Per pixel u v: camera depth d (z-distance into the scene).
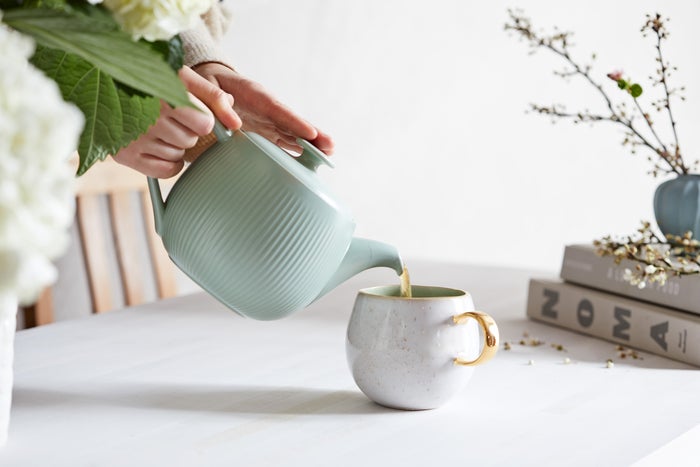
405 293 0.88
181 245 0.76
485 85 2.76
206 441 0.76
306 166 0.81
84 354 1.06
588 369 1.02
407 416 0.83
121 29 0.44
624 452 0.74
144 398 0.88
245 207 0.73
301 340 1.13
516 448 0.75
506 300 1.40
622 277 1.17
